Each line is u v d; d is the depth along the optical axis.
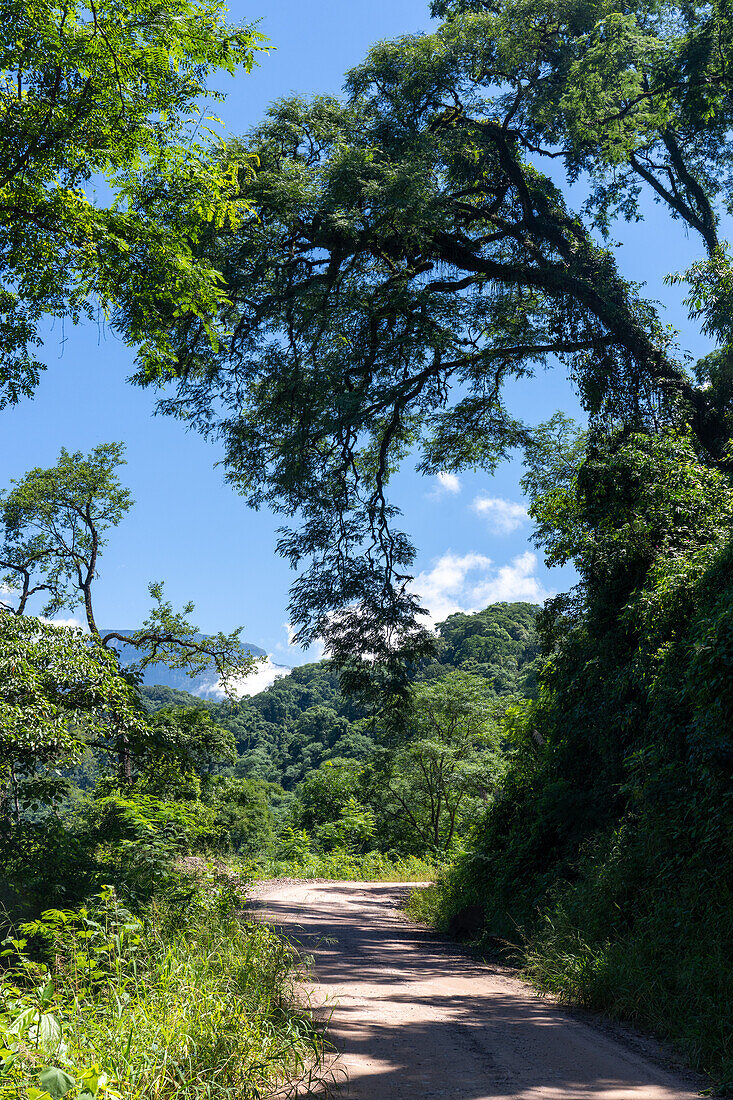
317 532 19.16
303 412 18.30
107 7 9.11
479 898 14.59
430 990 8.24
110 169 10.00
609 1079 5.01
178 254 10.48
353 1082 4.64
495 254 20.94
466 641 82.00
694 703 9.23
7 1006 3.79
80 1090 3.06
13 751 8.99
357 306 18.48
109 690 10.13
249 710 138.88
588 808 13.38
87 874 9.77
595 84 18.52
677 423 16.78
